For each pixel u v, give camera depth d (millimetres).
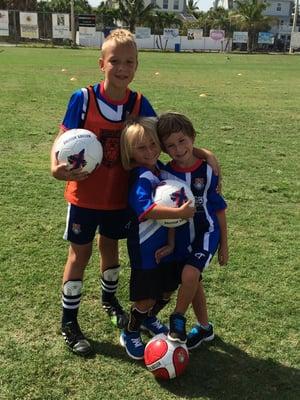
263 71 26656
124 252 4406
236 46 57531
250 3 59781
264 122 10977
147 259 2811
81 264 3098
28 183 6223
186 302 2801
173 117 2809
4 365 2896
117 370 2895
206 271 4113
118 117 2912
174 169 2902
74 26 47156
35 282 3844
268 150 8367
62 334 3211
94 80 17969
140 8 54062
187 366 2949
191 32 53219
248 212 5520
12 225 4926
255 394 2736
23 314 3428
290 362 3021
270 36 58062
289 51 57750
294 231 5047
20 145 8070
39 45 46219
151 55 39906
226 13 66812
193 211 2695
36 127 9398
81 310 3498
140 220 2738
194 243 2889
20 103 12164
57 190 6012
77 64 25297
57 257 4270
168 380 2807
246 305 3637
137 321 2945
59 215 5234
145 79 19344
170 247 2836
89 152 2758
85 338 3131
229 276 4047
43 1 66250
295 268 4242
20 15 48000
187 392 2732
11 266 4078
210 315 3488
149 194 2740
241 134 9578
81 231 3031
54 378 2807
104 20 53625
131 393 2709
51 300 3609
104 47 2846
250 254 4473
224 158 7719
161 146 2863
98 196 2969
